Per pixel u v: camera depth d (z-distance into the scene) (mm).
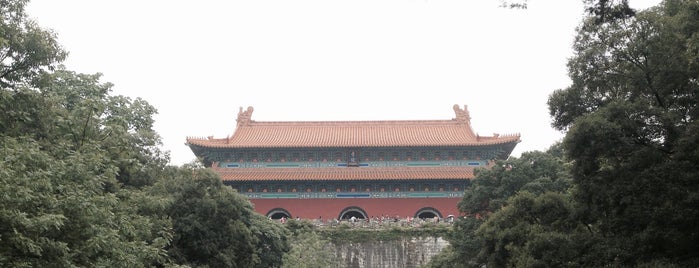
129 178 40281
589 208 32281
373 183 79875
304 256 65625
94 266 24438
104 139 32156
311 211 79750
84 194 24016
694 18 29188
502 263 40969
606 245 30156
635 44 30484
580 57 33312
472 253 55812
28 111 30969
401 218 78938
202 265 41156
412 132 85562
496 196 54906
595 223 33781
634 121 28891
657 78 29922
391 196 80000
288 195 80250
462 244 56438
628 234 29406
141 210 35375
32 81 32938
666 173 27578
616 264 28953
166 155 43312
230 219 43812
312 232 72312
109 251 25188
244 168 81312
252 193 80250
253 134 85562
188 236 40719
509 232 38781
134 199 33688
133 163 33938
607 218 30984
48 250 22438
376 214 79500
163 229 34938
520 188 53750
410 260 75375
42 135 31297
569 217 34656
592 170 30500
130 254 26891
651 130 29203
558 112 35375
